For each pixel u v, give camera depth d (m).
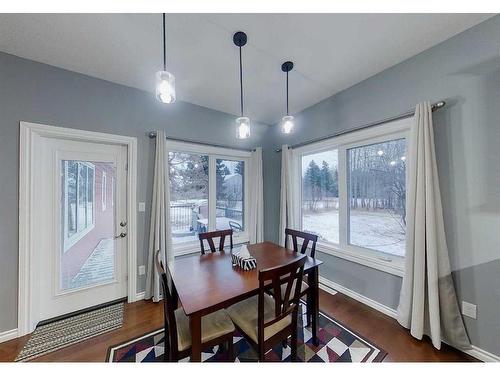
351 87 2.55
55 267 2.21
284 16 1.54
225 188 3.46
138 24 1.61
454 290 1.74
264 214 3.77
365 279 2.45
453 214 1.76
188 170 3.10
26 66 1.99
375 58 2.04
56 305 2.22
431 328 1.73
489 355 1.58
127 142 2.51
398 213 2.23
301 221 3.42
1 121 1.89
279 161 3.63
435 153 1.83
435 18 1.57
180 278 1.60
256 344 1.39
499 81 1.54
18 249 1.94
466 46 1.68
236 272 1.71
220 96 2.79
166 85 1.36
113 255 2.54
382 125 2.25
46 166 2.17
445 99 1.79
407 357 1.66
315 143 3.03
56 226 2.22
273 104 3.04
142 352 1.73
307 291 1.84
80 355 1.70
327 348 1.76
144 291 2.61
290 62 2.10
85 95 2.27
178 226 3.00
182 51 1.92
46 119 2.07
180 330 1.43
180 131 2.89
